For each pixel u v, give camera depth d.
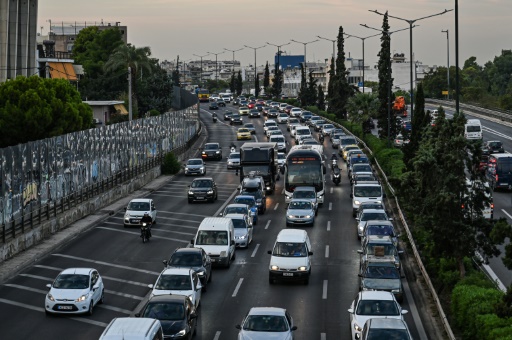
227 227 65.75
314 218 87.38
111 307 52.16
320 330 46.47
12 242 67.25
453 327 45.34
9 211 69.69
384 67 156.00
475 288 45.28
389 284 51.78
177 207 96.62
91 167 95.25
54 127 110.12
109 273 62.19
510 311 36.03
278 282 58.84
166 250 71.44
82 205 88.25
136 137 119.31
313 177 96.75
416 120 94.75
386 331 38.03
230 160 136.62
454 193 53.31
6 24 147.88
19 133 105.44
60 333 46.00
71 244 74.19
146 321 36.78
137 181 113.50
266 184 105.81
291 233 61.88
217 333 45.72
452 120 55.34
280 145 153.75
